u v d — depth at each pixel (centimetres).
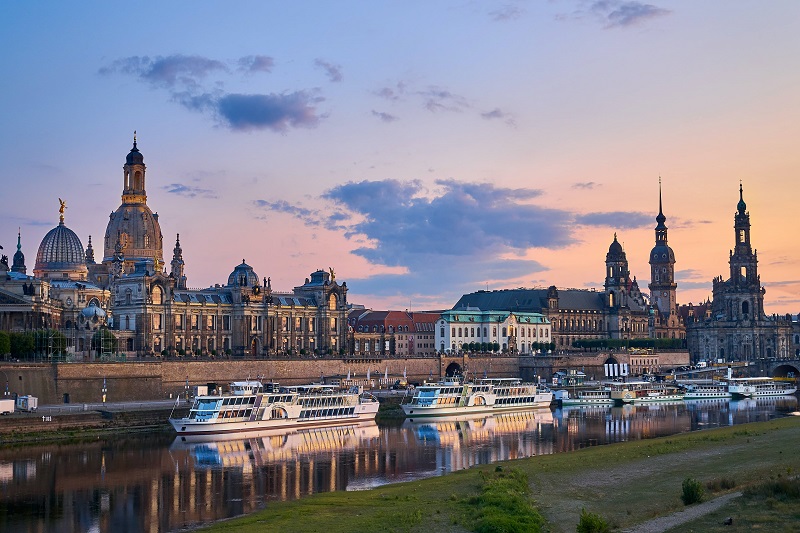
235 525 10206
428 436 18925
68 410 19538
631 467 13388
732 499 10125
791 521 8906
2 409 18438
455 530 9550
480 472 12888
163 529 10412
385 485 12850
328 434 19288
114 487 12794
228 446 17100
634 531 9069
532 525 9519
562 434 19338
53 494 12312
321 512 10662
